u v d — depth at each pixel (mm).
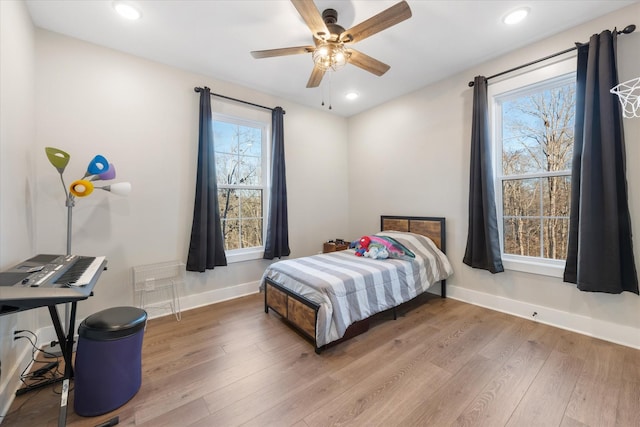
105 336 1521
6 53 1645
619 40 2160
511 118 2881
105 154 2582
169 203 2945
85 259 1801
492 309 2955
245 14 2162
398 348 2195
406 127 3764
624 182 2098
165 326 2623
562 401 1586
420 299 3307
